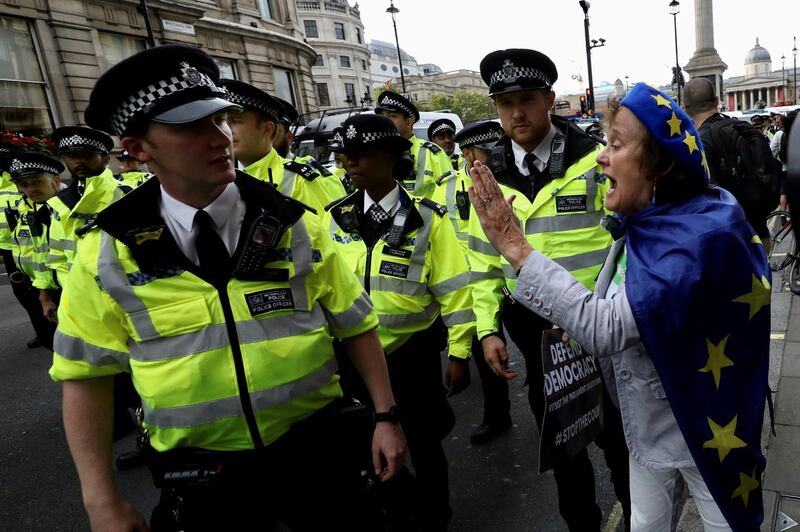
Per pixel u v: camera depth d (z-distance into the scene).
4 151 6.39
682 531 2.15
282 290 1.33
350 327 1.51
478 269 2.22
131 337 1.28
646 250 1.25
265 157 2.98
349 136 2.12
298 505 1.42
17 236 4.74
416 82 84.56
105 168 3.91
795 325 4.11
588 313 1.27
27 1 14.76
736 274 1.19
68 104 15.86
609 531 2.38
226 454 1.35
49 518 2.93
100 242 1.25
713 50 42.44
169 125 1.16
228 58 22.14
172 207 1.27
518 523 2.52
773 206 3.54
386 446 1.53
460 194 3.33
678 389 1.22
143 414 1.49
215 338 1.27
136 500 3.02
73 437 1.27
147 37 18.38
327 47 60.91
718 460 1.27
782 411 2.88
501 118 2.20
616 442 2.01
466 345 2.28
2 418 4.27
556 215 2.13
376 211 2.25
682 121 1.26
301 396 1.37
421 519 2.31
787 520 2.13
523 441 3.22
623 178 1.30
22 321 7.23
